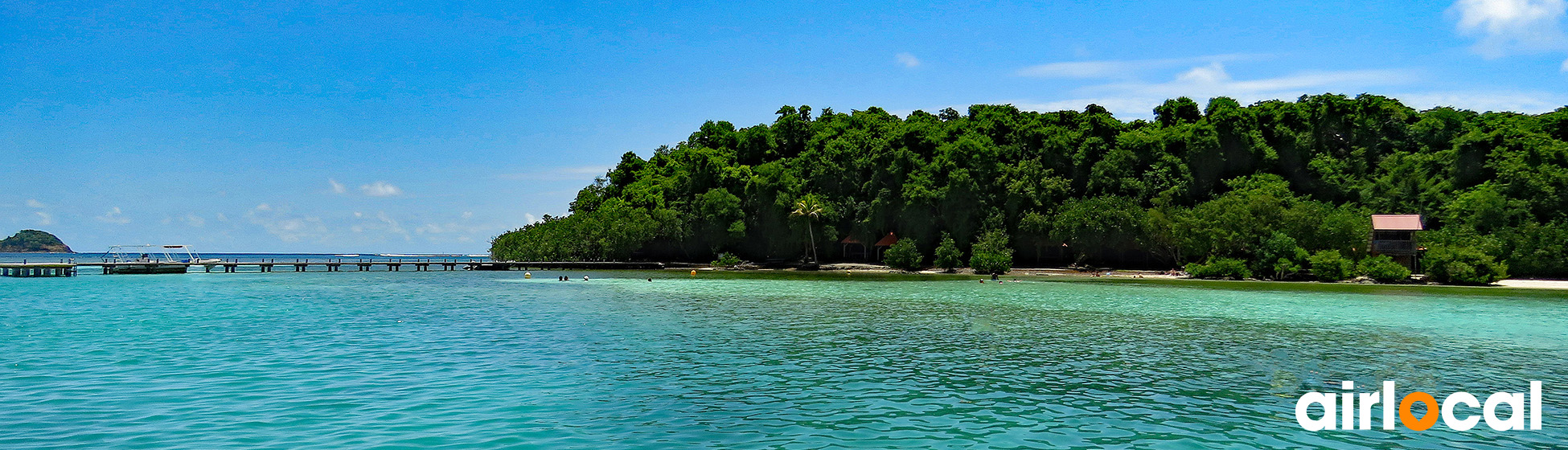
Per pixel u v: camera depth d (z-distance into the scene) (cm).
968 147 12081
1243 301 5991
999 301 5956
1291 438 1988
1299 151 11912
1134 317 4834
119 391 2417
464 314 4825
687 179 14300
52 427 1981
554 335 3809
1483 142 10344
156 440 1872
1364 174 11656
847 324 4384
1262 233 9512
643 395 2450
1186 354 3338
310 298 6138
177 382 2567
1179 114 13175
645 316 4775
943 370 2914
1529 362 3156
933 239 12344
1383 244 9312
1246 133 11788
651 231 13538
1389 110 12244
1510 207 9294
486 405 2286
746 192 13512
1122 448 1892
